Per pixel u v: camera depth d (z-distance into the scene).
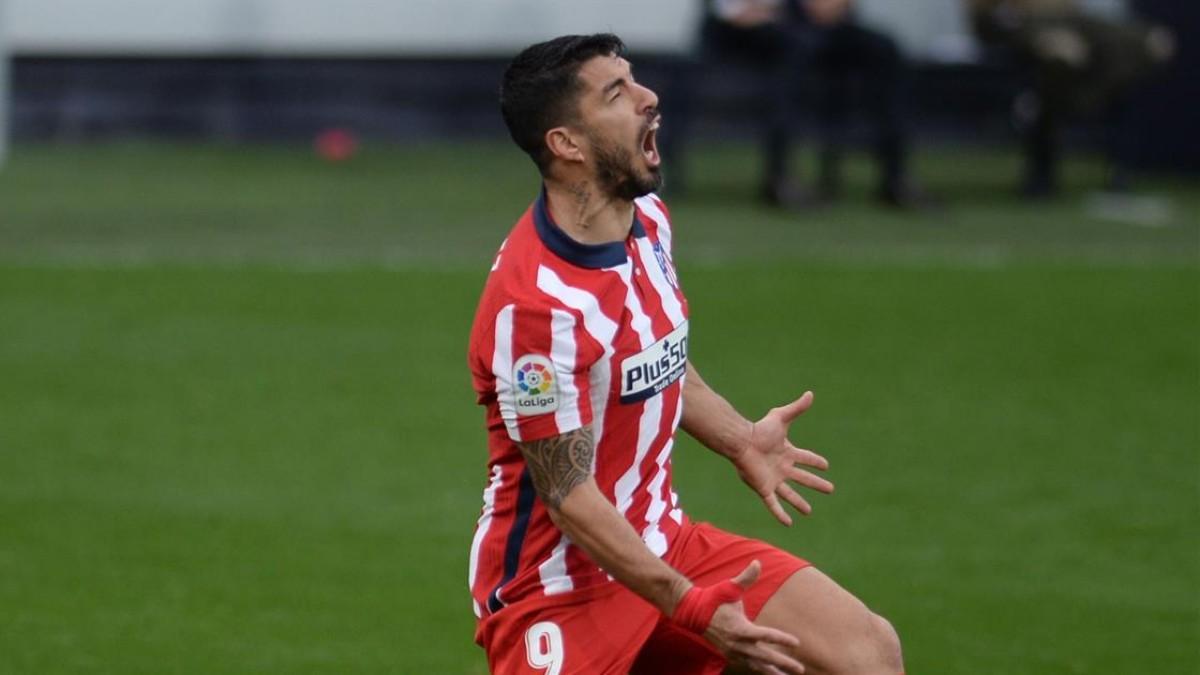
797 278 35.97
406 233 40.28
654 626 12.00
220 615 18.45
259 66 55.31
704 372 28.61
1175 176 53.47
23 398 26.69
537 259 11.46
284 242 38.88
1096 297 34.91
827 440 25.17
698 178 49.69
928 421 26.25
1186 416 26.83
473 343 11.70
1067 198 48.03
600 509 11.26
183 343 30.11
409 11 55.28
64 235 39.28
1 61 50.38
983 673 17.11
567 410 11.27
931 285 35.66
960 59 53.09
